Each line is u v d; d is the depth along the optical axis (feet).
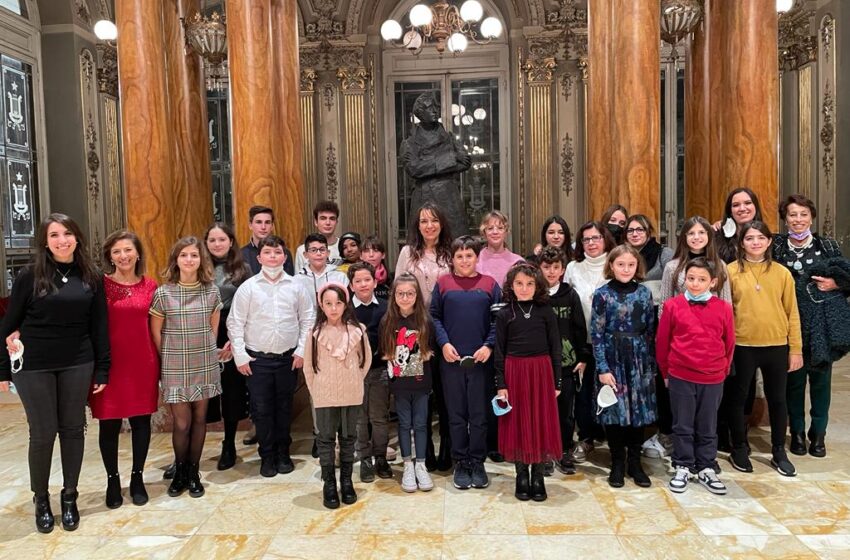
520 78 39.58
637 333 13.41
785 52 36.50
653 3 17.76
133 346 12.64
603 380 13.21
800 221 14.52
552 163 39.63
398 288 13.29
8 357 11.52
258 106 20.07
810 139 35.76
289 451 15.90
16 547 11.21
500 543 10.91
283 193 22.57
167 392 12.96
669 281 14.03
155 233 18.81
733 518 11.75
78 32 38.01
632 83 17.84
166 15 24.16
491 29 27.45
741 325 13.84
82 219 38.24
